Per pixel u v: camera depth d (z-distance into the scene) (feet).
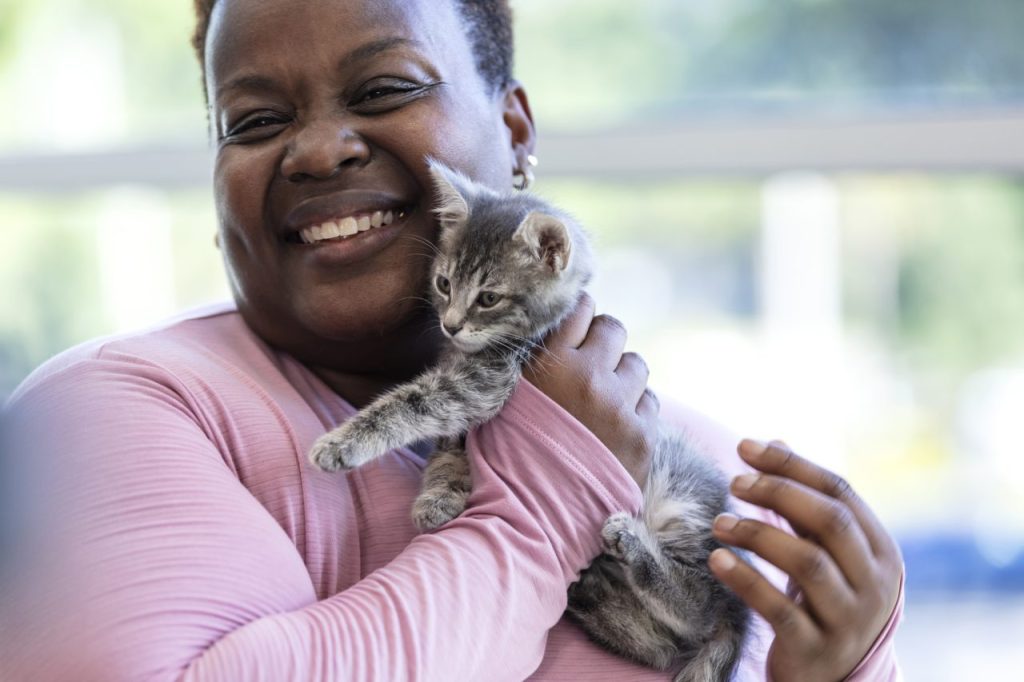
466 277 7.34
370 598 5.05
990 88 12.96
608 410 6.11
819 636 5.45
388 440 6.36
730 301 13.10
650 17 13.24
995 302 12.67
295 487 5.79
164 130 14.29
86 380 5.56
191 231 13.99
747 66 13.29
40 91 14.19
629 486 5.95
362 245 6.57
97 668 4.46
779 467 5.78
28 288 13.93
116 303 14.14
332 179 6.46
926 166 12.54
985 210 12.58
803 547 5.38
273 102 6.48
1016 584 12.42
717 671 6.29
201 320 6.89
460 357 7.29
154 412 5.42
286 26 6.33
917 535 12.62
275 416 6.05
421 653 4.86
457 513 6.08
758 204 12.95
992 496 12.70
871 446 12.96
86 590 4.70
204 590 4.84
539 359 6.40
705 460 7.34
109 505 5.00
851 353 13.00
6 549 4.88
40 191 13.88
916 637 12.24
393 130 6.57
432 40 6.76
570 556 5.66
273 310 6.75
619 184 12.97
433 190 6.79
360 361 7.18
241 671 4.55
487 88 7.49
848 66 13.15
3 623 4.73
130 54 14.14
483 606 5.16
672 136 12.80
